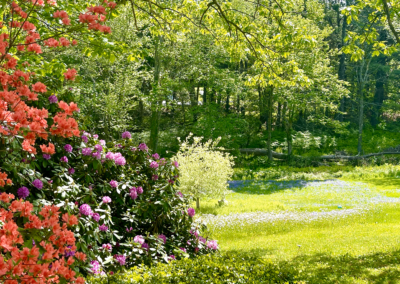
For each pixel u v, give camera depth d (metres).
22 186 4.57
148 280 4.44
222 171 19.30
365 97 50.16
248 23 8.50
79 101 21.02
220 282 4.64
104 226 5.23
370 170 33.97
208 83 32.47
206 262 5.39
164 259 5.57
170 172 7.05
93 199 5.36
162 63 31.61
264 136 45.66
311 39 7.95
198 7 8.28
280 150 42.44
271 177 32.34
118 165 6.36
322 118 39.66
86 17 4.01
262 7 8.52
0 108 2.81
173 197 6.70
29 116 3.00
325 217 15.74
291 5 8.13
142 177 6.77
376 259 8.48
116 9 4.42
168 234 6.71
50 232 2.76
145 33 28.00
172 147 38.00
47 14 4.47
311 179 31.61
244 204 20.56
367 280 7.01
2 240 2.12
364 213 16.06
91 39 4.69
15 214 3.26
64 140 5.71
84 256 3.00
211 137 35.72
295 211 18.05
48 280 2.29
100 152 5.99
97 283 4.19
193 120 42.44
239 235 13.29
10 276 2.08
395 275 7.20
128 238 5.79
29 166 4.72
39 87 3.49
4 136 3.12
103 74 26.36
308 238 11.79
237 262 5.65
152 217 6.27
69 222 2.83
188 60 31.75
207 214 17.58
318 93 35.56
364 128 50.38
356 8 10.27
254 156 39.69
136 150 7.06
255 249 10.47
